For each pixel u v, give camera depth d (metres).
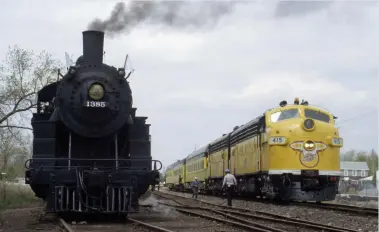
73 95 14.30
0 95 37.72
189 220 15.35
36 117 15.20
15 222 15.15
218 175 34.19
